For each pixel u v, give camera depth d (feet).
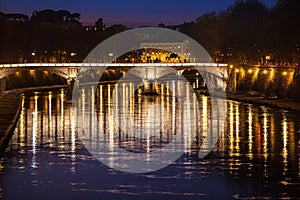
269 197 238.68
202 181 261.03
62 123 452.35
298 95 600.80
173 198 238.68
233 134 385.50
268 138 366.22
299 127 413.18
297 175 269.85
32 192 247.29
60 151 327.88
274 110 536.01
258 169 281.54
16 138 372.38
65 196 241.76
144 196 241.14
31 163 297.12
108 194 244.01
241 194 242.78
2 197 240.73
